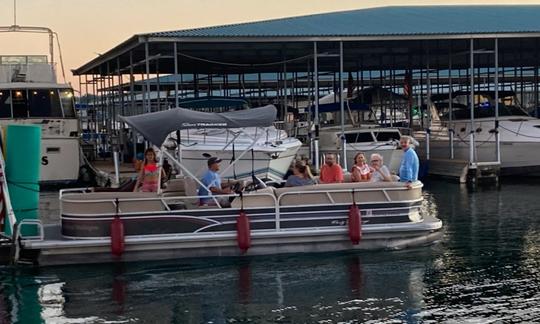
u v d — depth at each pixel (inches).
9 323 334.3
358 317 337.1
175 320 337.1
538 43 1050.7
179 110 457.1
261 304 359.3
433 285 389.7
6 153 454.0
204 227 446.6
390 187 464.8
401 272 417.1
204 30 831.7
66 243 431.8
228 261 444.1
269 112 481.7
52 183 916.0
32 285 397.7
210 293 379.2
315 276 409.4
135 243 437.4
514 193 795.4
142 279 406.9
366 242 466.6
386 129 911.7
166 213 442.6
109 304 362.0
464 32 846.5
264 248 453.7
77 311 351.6
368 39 825.5
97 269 429.7
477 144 951.6
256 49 1000.9
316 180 504.7
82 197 440.8
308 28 871.1
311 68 1298.0
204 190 459.5
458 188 856.9
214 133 710.5
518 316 335.3
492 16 1011.3
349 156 887.1
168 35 780.0
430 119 1067.9
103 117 1401.3
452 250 475.5
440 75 1546.5
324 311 346.9
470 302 358.3
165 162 623.2
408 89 1149.1
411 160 474.0
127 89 1411.2
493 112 984.9
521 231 548.4
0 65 951.6
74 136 918.4
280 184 633.0
